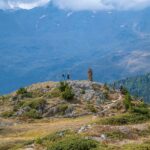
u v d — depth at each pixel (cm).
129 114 6562
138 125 5641
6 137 7544
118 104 9344
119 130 5169
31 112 10456
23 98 11775
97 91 11781
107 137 4941
